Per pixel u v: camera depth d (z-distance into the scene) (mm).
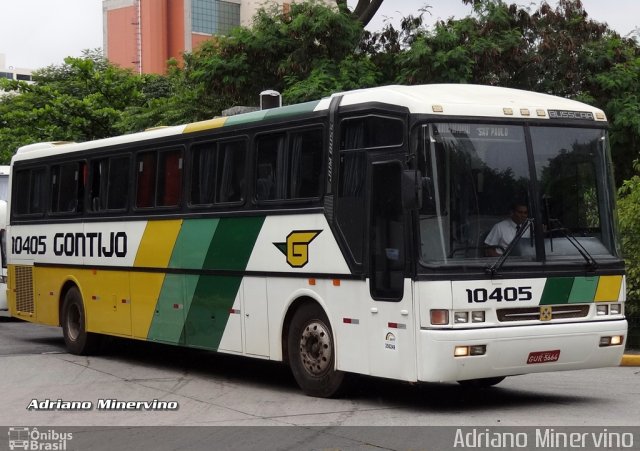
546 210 10477
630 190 18219
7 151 36156
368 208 10547
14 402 11672
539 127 10641
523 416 10055
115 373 14180
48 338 19500
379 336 10375
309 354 11492
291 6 24594
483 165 10250
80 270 16312
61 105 36281
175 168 14008
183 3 83875
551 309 10320
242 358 16062
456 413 10305
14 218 18469
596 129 10984
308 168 11523
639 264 15883
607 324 10617
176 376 13805
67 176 16781
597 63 23094
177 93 30891
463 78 21938
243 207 12539
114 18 88500
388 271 10266
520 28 23500
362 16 27953
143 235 14625
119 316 15242
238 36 24156
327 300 11125
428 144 10094
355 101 10953
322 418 10109
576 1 23578
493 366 9961
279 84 24234
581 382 12766
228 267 12766
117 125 33094
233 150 12867
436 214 9992
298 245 11547
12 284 18516
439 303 9805
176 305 13859
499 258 10094
